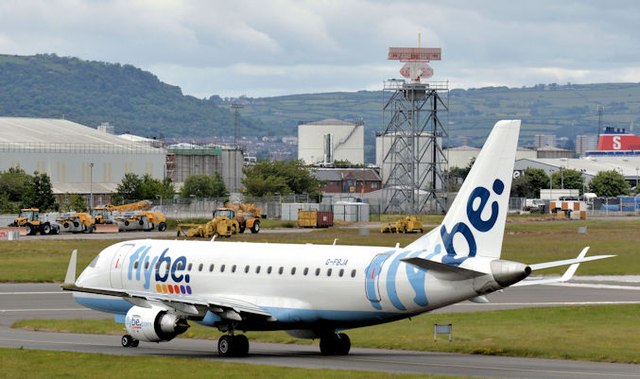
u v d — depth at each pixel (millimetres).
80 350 154125
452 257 137125
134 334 147750
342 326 145250
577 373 125375
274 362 139000
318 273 144750
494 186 135625
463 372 127000
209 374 123562
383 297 138750
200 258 157375
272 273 149125
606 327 174750
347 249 146500
